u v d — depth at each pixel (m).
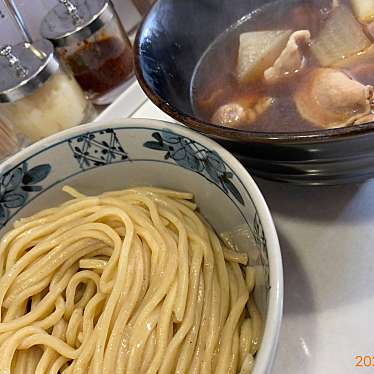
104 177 0.92
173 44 1.02
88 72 1.23
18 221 0.89
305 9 1.10
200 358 0.70
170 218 0.83
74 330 0.76
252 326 0.74
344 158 0.72
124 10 1.43
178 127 0.78
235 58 1.08
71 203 0.88
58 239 0.83
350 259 0.82
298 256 0.85
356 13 1.02
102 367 0.70
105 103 1.30
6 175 0.85
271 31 1.09
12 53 1.11
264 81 1.00
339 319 0.76
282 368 0.74
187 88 1.04
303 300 0.80
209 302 0.75
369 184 0.89
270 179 0.85
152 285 0.77
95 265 0.81
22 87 1.06
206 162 0.78
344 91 0.85
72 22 1.17
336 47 0.99
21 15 1.25
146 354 0.71
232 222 0.81
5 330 0.76
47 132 1.17
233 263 0.80
